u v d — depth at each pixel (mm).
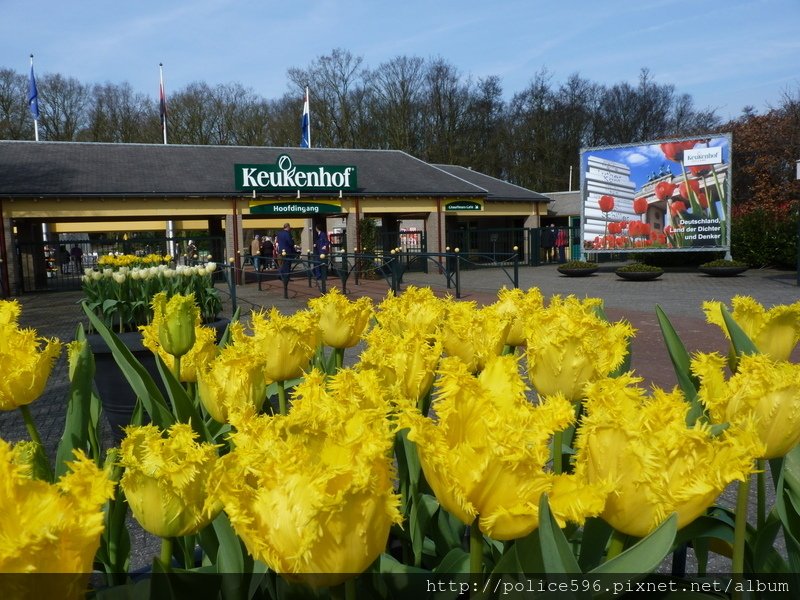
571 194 42438
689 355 2037
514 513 1031
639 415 1220
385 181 32781
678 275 26844
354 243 30688
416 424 1108
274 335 1949
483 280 26531
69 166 28266
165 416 2037
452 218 37188
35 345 1831
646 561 1037
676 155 27547
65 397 7613
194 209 27781
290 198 29203
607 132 57906
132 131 56031
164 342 2400
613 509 1123
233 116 57375
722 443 1104
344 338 2311
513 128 57656
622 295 19422
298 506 957
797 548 1435
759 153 34000
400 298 2750
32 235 27484
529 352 1693
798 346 9750
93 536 922
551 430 1120
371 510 944
